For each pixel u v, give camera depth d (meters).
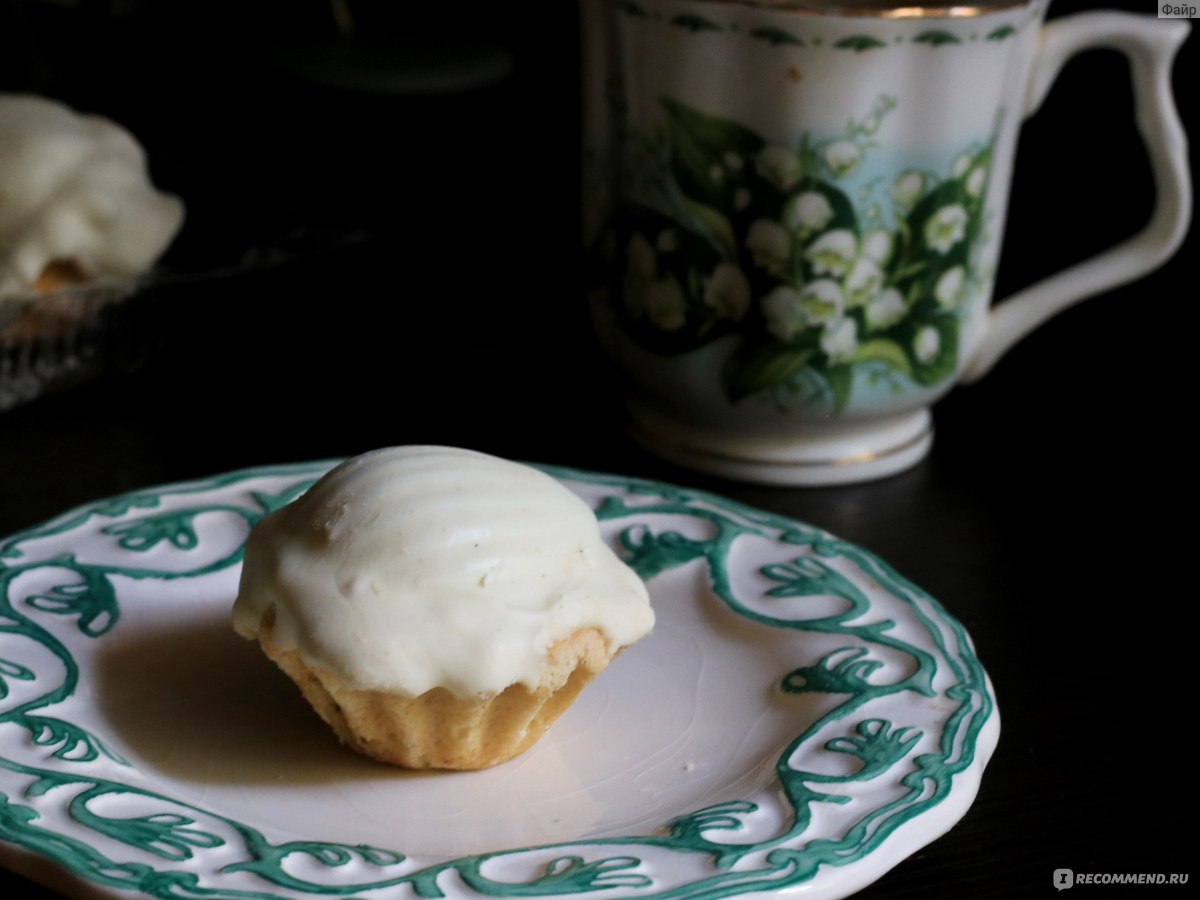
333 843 0.29
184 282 0.45
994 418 0.47
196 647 0.34
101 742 0.31
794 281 0.39
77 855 0.27
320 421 0.44
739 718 0.33
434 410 0.45
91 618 0.34
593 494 0.38
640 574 0.36
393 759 0.31
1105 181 0.52
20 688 0.32
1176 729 0.34
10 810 0.28
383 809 0.31
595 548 0.33
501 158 0.58
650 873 0.28
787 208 0.39
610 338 0.42
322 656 0.30
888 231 0.39
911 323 0.40
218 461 0.42
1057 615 0.38
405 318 0.49
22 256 0.44
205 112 0.62
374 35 0.64
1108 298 0.52
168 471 0.41
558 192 0.57
